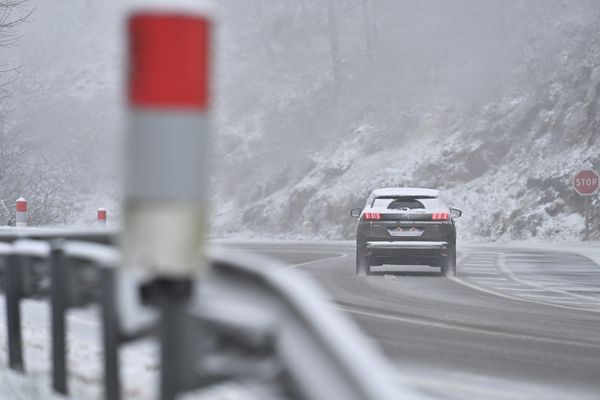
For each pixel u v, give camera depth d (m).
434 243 57.00
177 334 8.24
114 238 18.25
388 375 7.18
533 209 118.00
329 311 7.30
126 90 7.23
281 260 72.94
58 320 13.47
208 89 7.23
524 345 28.91
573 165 118.19
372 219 57.69
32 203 122.31
